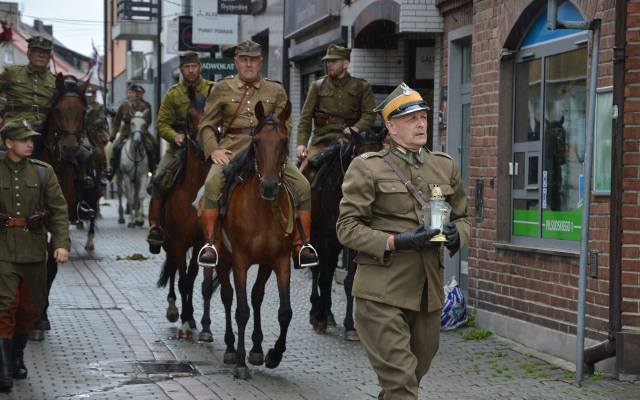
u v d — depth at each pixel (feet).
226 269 32.07
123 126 80.43
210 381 29.81
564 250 32.63
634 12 28.96
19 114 40.75
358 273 20.76
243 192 29.96
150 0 131.44
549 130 34.17
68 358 32.81
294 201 30.14
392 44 50.90
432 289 20.43
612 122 29.40
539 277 33.73
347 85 38.55
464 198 21.24
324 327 37.70
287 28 67.15
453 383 29.35
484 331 36.24
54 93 39.27
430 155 21.06
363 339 20.58
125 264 57.72
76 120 39.01
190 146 36.50
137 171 79.10
